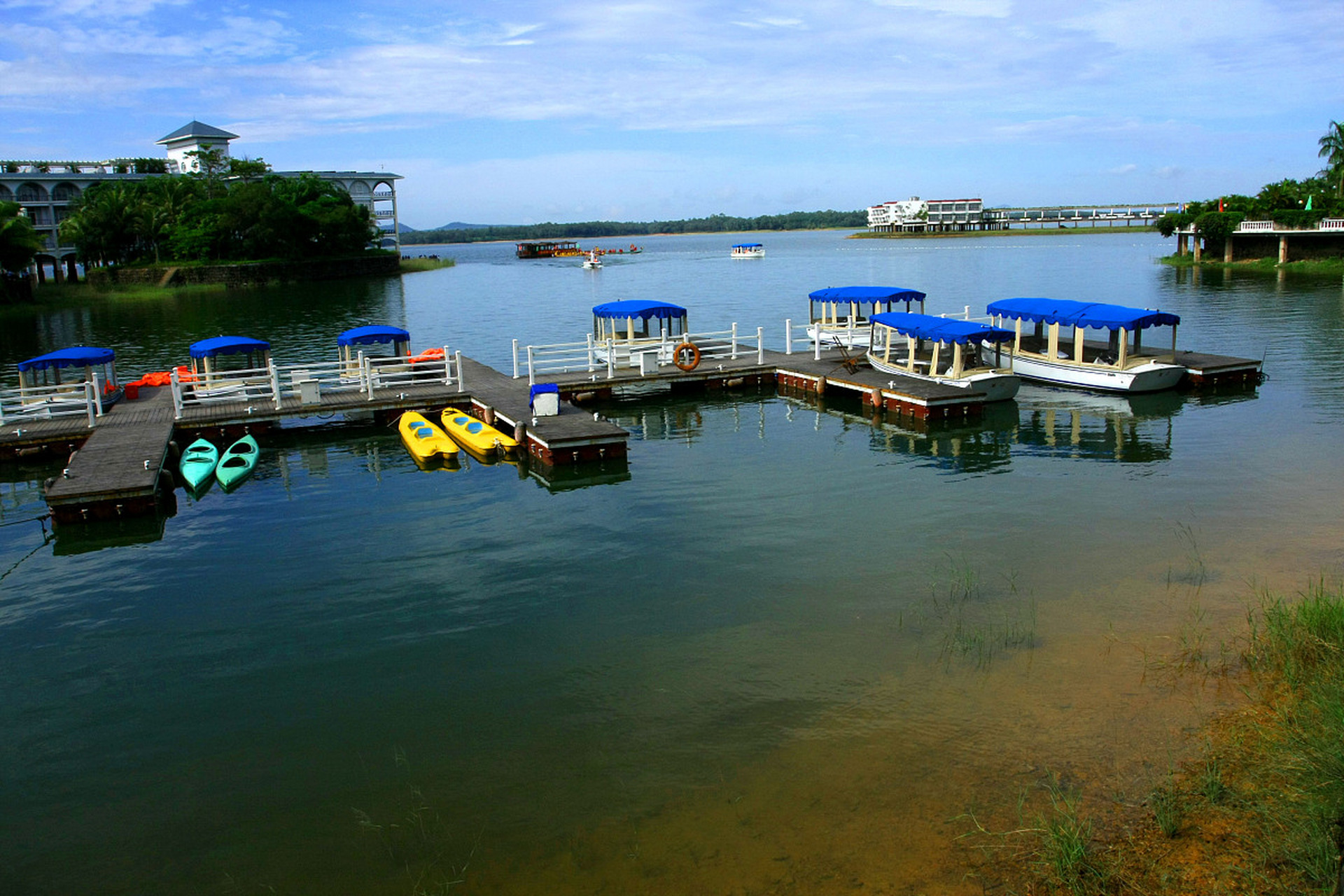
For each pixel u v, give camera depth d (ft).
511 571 56.34
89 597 55.06
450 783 35.55
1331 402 94.38
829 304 132.98
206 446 86.22
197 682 44.34
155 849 32.73
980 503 66.28
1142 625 44.80
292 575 57.26
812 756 35.76
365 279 380.78
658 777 35.12
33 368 92.73
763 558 56.95
